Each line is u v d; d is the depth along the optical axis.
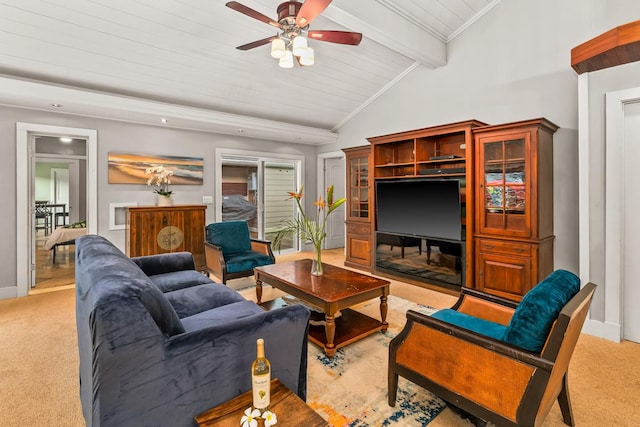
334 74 4.52
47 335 2.62
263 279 2.99
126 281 1.20
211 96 4.38
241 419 1.11
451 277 3.60
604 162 2.54
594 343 2.47
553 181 3.28
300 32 2.39
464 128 3.44
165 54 3.46
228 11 3.03
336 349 2.30
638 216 2.46
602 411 1.70
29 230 3.77
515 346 1.32
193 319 1.81
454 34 4.09
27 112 3.68
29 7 2.65
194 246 4.38
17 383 1.95
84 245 1.88
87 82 3.60
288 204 6.30
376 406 1.74
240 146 5.51
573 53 2.17
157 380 1.17
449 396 1.50
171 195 4.54
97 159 4.16
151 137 4.59
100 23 2.93
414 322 1.64
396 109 4.90
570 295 1.41
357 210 5.01
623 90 2.43
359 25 3.22
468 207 3.42
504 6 3.64
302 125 5.70
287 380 1.56
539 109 3.40
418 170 3.96
